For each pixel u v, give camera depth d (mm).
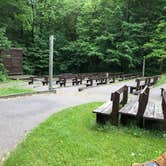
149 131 6332
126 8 35469
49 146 5020
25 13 30672
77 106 9789
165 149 5199
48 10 37531
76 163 4312
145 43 32562
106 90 16203
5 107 9164
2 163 4367
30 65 34812
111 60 32688
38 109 9086
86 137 5711
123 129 6457
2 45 23188
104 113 6617
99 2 36344
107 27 35156
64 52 36875
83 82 23344
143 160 4590
